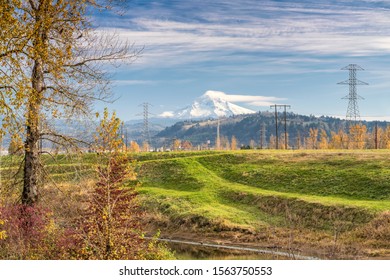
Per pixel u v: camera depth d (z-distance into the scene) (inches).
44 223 955.3
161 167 2908.5
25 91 773.9
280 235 1701.5
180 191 2524.6
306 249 1408.7
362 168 2308.1
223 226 1850.4
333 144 5132.9
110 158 861.2
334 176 2268.7
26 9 868.6
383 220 1610.5
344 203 1819.6
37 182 1045.2
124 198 879.7
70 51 927.7
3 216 893.2
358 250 1397.6
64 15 957.8
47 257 810.8
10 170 1053.8
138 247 808.9
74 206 982.4
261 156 2908.5
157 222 2010.3
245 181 2576.3
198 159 3011.8
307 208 1866.4
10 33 758.5
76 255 775.7
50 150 1044.5
